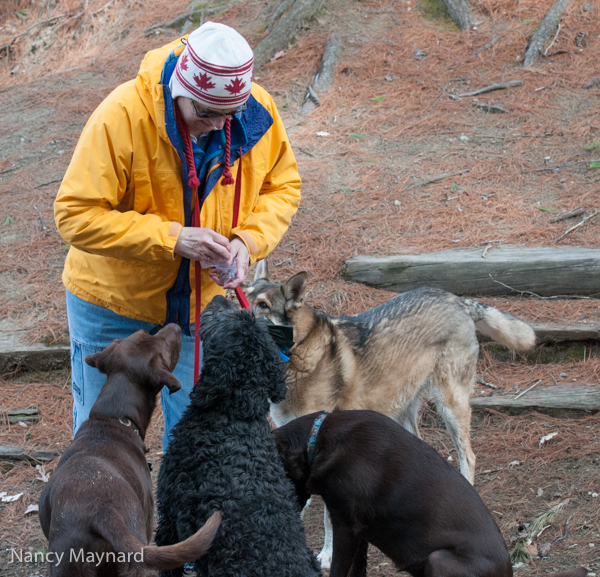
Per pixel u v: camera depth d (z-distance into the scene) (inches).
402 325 160.1
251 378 102.2
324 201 258.7
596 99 294.0
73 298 123.3
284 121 309.6
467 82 319.6
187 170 111.5
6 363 207.3
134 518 100.5
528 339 170.7
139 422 117.7
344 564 120.5
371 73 332.2
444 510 111.1
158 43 383.6
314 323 152.6
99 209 108.7
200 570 99.3
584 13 340.2
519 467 163.9
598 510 145.4
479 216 240.7
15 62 415.5
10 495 163.5
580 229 228.8
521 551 136.5
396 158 279.0
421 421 189.0
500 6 357.4
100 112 107.0
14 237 256.8
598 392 182.5
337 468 118.9
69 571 94.9
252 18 383.2
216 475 98.1
